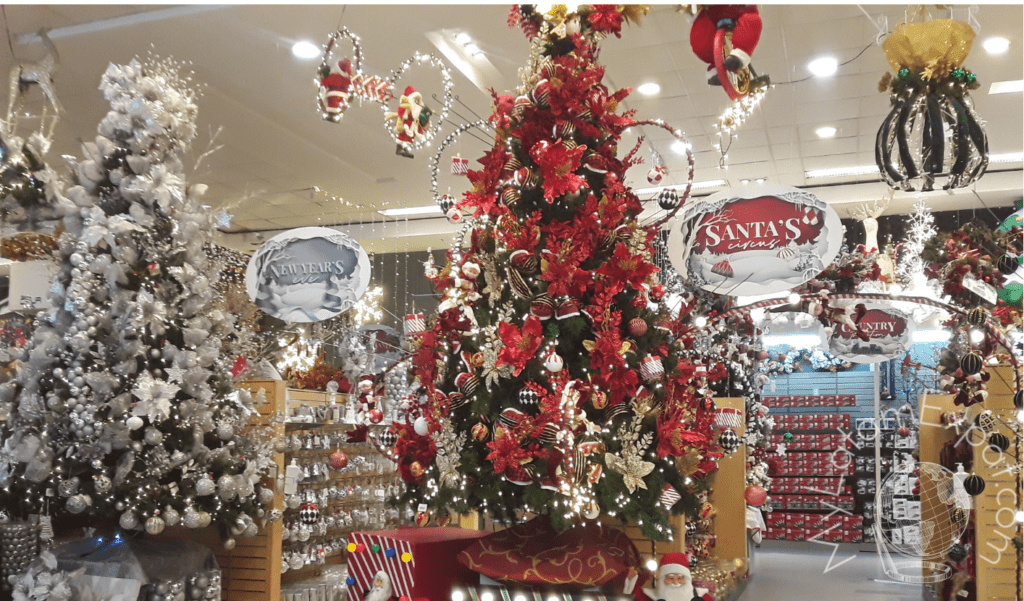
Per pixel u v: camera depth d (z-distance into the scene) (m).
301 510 4.62
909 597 6.74
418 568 3.18
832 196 9.88
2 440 3.69
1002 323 4.56
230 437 4.10
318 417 5.48
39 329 3.67
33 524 3.55
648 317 2.90
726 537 6.61
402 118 3.47
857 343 4.96
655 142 8.31
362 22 5.84
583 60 2.96
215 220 4.24
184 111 4.16
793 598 6.66
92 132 7.56
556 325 2.77
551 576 2.82
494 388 2.85
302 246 4.38
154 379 3.71
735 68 2.23
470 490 2.81
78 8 5.57
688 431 2.78
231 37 6.05
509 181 2.94
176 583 3.79
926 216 8.71
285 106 7.31
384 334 6.55
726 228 3.18
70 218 3.77
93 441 3.60
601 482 2.64
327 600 5.20
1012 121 7.59
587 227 2.78
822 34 6.02
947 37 2.78
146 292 3.71
